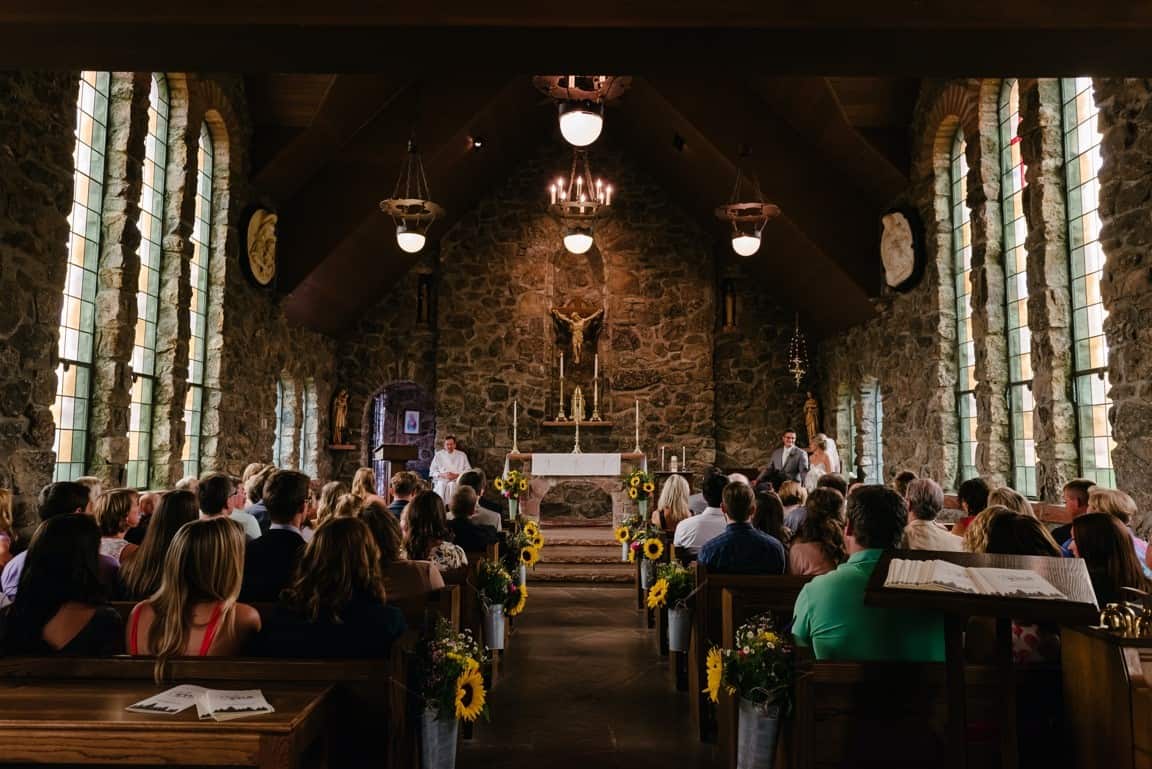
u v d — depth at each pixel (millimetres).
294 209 10539
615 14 3734
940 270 9008
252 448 9906
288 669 2539
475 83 10750
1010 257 7871
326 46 3965
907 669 2523
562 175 13727
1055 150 6789
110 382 6508
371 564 2887
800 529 4387
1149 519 5172
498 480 10148
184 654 2689
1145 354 5215
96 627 2699
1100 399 6352
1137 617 2383
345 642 2771
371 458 14062
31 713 2148
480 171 12695
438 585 3975
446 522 5164
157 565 3422
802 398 13562
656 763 4031
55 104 5430
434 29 3775
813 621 2781
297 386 11719
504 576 5414
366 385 13383
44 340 5352
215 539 2758
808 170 10648
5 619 2672
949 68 4129
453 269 13500
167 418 7723
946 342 8953
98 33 3807
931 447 9133
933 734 2514
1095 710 2395
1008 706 2350
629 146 13523
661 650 6133
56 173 5449
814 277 11555
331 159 10586
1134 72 4168
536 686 5355
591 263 14000
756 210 9188
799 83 9680
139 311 7500
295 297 10859
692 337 13602
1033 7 3676
